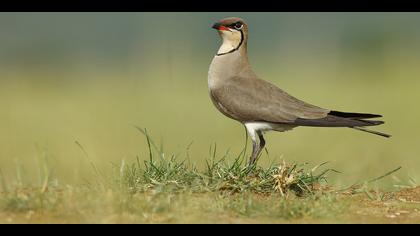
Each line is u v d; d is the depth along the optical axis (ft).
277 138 63.57
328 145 59.06
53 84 118.83
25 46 175.32
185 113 82.38
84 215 24.36
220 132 66.74
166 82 113.19
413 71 115.55
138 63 142.10
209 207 25.50
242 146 56.80
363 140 61.41
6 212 24.85
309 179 29.04
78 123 74.49
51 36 187.01
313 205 25.90
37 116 81.46
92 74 134.82
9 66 147.02
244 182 28.14
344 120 32.53
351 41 156.56
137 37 188.44
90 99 98.12
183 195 26.53
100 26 200.64
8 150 58.75
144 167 31.30
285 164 28.53
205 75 122.72
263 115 33.22
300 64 135.54
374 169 44.83
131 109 85.97
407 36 151.53
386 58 132.67
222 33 35.06
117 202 24.97
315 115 32.94
